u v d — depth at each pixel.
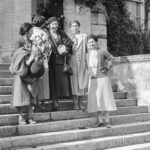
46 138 6.37
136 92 9.75
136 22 15.53
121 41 13.91
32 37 6.65
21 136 6.23
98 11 12.70
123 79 10.07
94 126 7.50
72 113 7.62
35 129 6.61
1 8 11.59
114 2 13.61
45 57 6.75
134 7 15.55
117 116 8.05
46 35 6.84
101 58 7.40
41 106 7.57
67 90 7.60
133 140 7.25
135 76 9.80
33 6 13.03
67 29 12.08
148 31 15.58
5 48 11.50
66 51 7.52
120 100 9.20
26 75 6.41
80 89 7.78
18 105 6.43
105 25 12.84
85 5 12.35
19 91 6.46
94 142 6.63
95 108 7.31
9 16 11.51
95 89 7.34
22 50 6.57
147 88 9.53
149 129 8.15
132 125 7.77
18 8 11.53
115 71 10.29
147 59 9.53
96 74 7.33
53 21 7.63
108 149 6.70
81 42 7.88
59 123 6.98
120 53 13.76
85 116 7.82
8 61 11.37
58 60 7.57
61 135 6.58
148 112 9.30
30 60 6.42
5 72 9.19
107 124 7.35
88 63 7.50
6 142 5.88
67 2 12.21
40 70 6.37
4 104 7.48
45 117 7.17
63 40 7.75
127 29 14.25
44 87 7.24
